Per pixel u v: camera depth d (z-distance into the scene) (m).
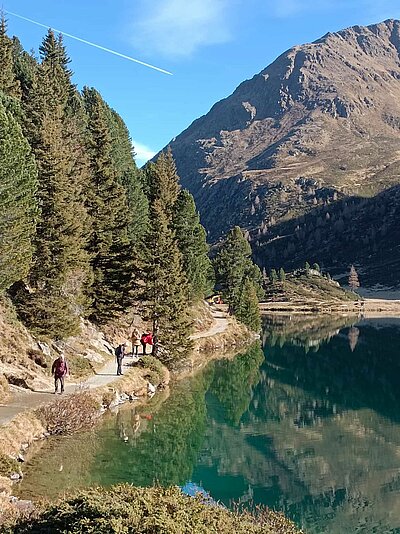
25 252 33.22
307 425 41.50
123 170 79.75
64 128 59.97
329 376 64.88
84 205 51.78
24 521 13.39
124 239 51.78
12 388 31.73
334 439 37.75
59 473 24.27
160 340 50.34
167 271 49.38
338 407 48.19
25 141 32.41
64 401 31.38
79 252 41.91
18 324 36.91
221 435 37.06
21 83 69.75
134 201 72.62
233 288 101.81
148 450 30.31
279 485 28.53
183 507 12.38
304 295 198.75
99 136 57.06
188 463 30.20
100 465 26.72
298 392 54.72
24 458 25.55
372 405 49.38
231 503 25.50
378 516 24.95
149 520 11.20
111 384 38.38
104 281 49.94
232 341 83.19
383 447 36.06
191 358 63.31
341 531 23.44
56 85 69.62
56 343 40.38
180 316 50.09
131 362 46.62
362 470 31.41
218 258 103.81
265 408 46.66
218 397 48.81
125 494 13.21
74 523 11.82
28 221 33.88
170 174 76.31
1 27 61.25
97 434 31.52
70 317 40.28
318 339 102.12
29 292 39.91
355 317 157.88
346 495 27.44
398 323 138.88
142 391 42.00
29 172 33.31
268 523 15.96
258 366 68.69
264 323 135.50
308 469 31.38
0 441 24.36
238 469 30.44
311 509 25.69
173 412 39.66
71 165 50.91
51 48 75.69
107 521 11.22
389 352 85.94
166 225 50.19
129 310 53.81
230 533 11.95
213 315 97.25
